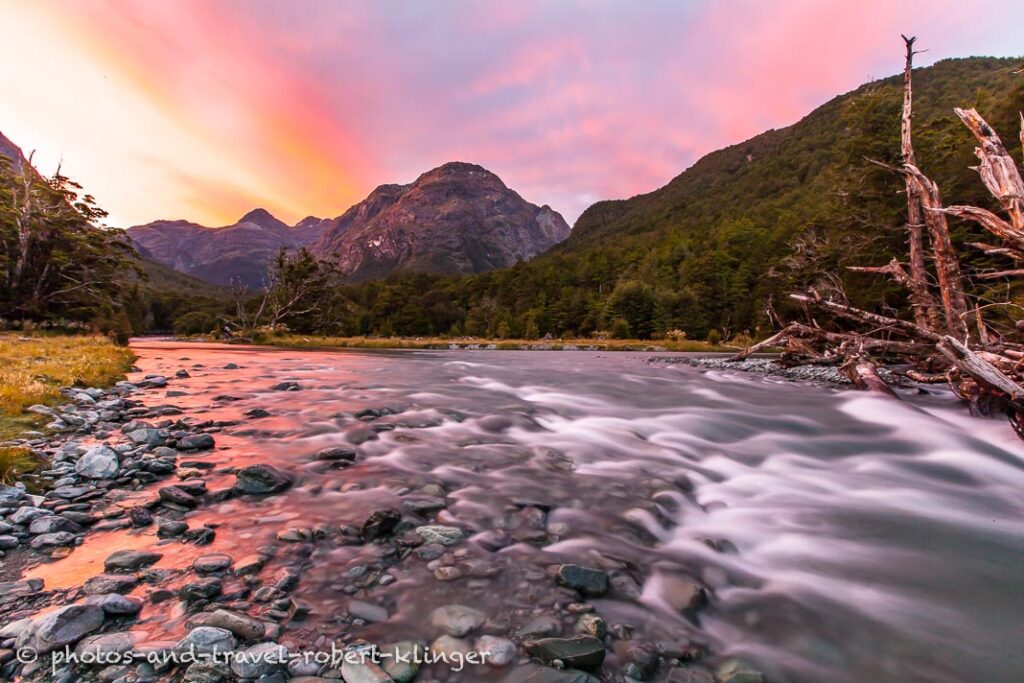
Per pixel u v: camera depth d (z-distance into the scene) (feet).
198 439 23.15
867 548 15.30
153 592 10.72
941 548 15.44
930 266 82.89
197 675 8.14
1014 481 22.82
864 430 32.78
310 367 71.46
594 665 9.03
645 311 272.92
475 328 325.62
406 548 13.33
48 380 34.68
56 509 15.02
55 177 146.10
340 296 289.12
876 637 10.68
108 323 133.69
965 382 38.68
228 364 69.77
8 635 8.99
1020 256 35.40
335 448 22.54
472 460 22.25
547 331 312.50
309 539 13.62
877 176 96.68
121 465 19.22
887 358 73.77
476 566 12.50
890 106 98.68
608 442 27.61
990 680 9.43
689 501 18.63
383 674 8.35
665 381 60.80
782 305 165.37
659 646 9.84
